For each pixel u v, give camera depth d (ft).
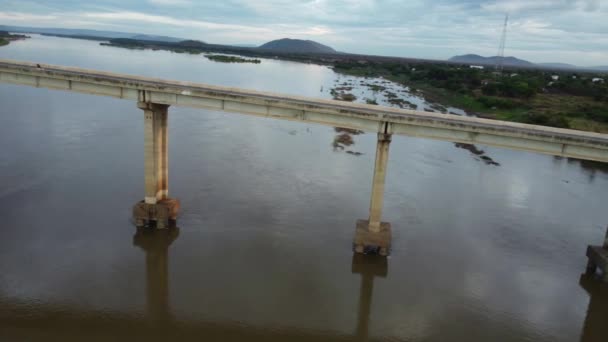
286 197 145.28
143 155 174.70
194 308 88.89
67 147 179.11
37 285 91.97
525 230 134.92
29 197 130.31
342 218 132.57
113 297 90.27
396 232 126.52
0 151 167.84
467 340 85.15
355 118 106.63
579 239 131.34
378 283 101.81
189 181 151.64
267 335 82.99
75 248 106.63
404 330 87.10
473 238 126.82
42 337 77.82
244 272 102.17
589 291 104.37
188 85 122.11
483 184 177.06
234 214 129.80
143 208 117.91
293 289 97.45
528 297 100.42
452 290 100.89
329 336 84.07
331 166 183.83
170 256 106.42
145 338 79.77
